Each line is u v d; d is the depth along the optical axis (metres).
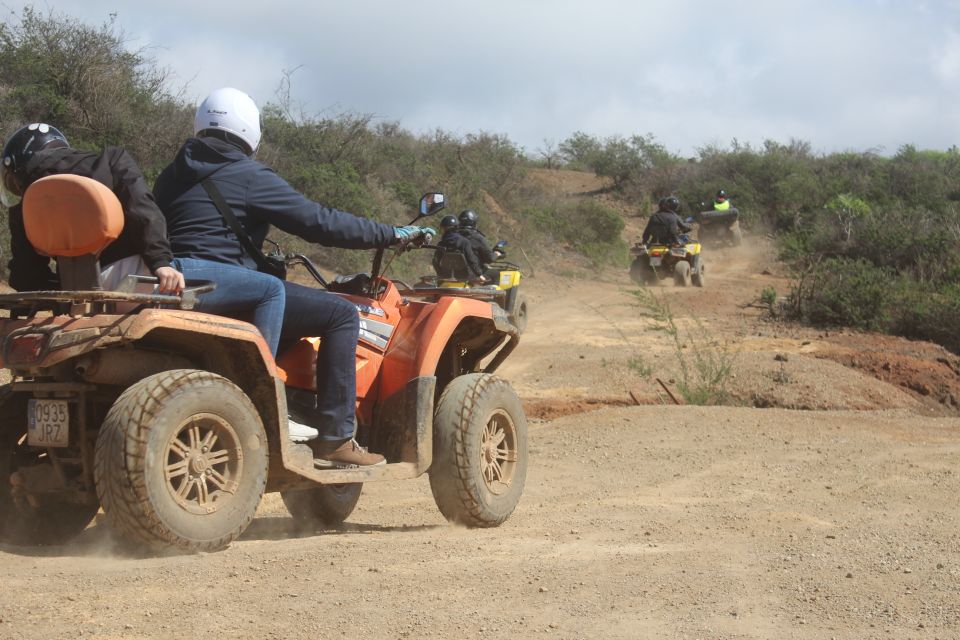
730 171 38.34
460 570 4.04
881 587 3.90
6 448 4.66
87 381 4.30
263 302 4.72
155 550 4.12
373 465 5.17
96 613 3.24
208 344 4.52
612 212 28.95
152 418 4.00
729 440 8.70
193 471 4.18
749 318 17.59
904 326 16.91
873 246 23.44
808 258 24.66
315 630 3.18
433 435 5.41
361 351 5.38
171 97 19.23
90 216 4.04
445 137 30.39
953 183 33.88
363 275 5.55
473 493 5.38
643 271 21.83
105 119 17.55
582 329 16.09
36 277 4.66
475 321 5.96
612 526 5.49
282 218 4.81
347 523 6.16
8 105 16.23
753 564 4.29
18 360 4.07
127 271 4.36
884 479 7.17
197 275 4.52
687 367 12.43
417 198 23.98
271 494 7.23
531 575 3.99
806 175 35.38
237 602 3.44
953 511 5.93
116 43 18.48
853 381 12.05
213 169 4.71
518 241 25.16
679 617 3.45
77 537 4.93
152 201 4.35
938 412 11.98
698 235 30.92
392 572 3.96
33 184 4.10
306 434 4.94
